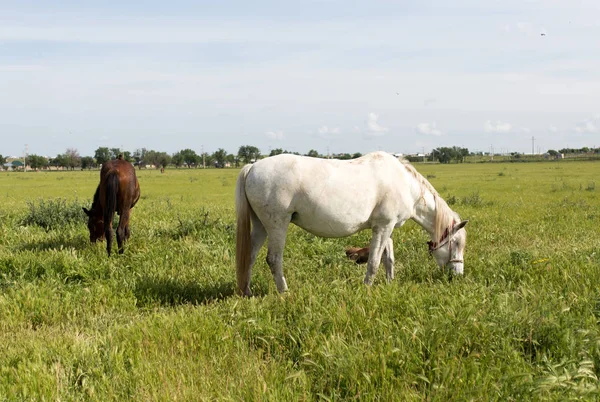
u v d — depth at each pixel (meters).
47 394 3.56
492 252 8.49
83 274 6.76
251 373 3.80
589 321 4.34
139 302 6.11
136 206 17.22
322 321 4.42
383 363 3.61
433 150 141.75
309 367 3.87
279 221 6.02
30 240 9.45
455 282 6.05
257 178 5.98
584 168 64.81
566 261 6.79
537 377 3.51
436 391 3.39
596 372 3.72
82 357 4.10
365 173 6.24
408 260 7.88
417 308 4.66
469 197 19.97
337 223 6.15
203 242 8.99
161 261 7.47
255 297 5.68
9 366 4.05
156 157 128.75
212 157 140.12
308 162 6.04
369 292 5.13
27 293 5.83
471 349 4.02
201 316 4.84
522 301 4.72
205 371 3.89
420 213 7.00
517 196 22.59
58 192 30.34
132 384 3.71
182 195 26.28
